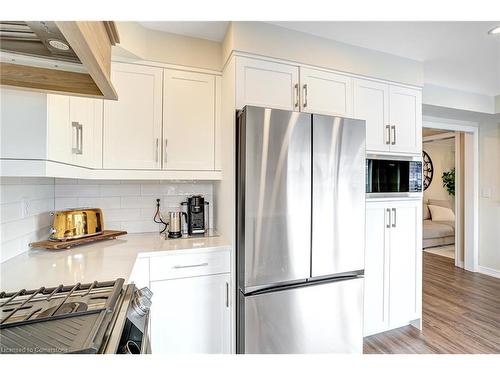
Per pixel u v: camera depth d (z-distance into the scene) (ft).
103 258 4.78
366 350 6.97
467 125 12.74
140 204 7.21
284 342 5.35
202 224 7.00
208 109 6.67
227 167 6.17
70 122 4.20
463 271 13.35
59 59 2.77
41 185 5.71
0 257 4.34
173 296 5.39
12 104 3.27
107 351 2.15
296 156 5.41
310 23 6.00
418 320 8.01
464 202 13.84
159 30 6.26
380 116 7.32
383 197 7.39
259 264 5.19
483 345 7.21
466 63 8.06
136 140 6.10
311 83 6.42
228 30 6.07
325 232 5.67
